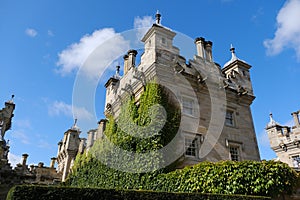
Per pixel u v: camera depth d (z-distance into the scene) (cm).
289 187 820
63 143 2745
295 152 2373
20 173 2067
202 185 888
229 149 1375
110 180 1241
